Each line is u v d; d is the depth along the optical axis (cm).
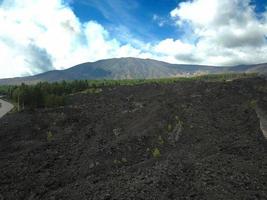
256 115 6262
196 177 3531
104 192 3725
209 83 9500
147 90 11969
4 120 9256
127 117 8219
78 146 6869
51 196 4438
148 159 5656
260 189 3241
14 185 5216
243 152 4444
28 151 6600
